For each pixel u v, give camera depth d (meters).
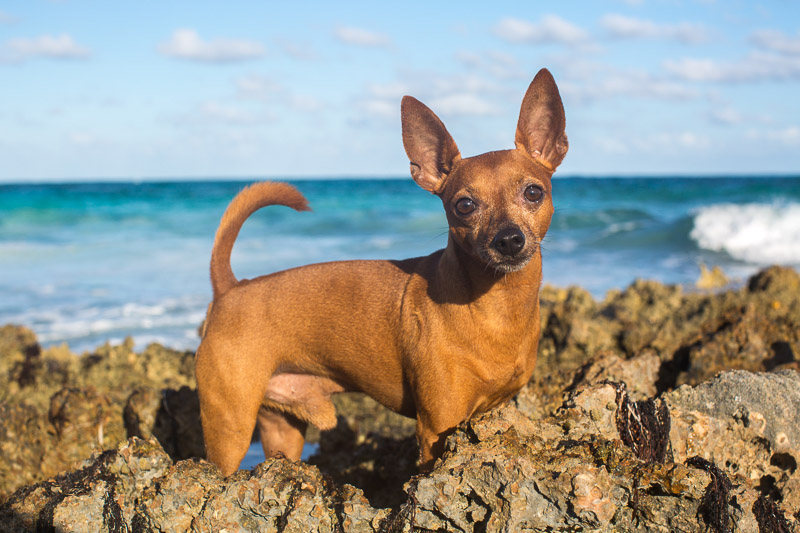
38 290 2.63
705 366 1.08
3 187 13.06
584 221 4.88
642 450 0.76
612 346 1.27
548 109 0.82
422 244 3.99
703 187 9.04
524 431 0.74
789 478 0.81
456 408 0.78
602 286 2.51
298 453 0.95
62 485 0.80
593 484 0.67
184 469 0.75
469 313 0.77
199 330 0.93
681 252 3.46
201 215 5.88
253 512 0.73
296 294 0.85
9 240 4.31
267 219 5.43
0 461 0.98
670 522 0.69
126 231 4.84
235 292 0.87
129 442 0.79
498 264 0.74
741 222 3.76
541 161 0.83
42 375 1.32
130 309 2.27
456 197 0.78
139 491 0.78
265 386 0.85
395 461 0.97
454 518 0.71
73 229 4.99
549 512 0.68
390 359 0.82
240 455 0.86
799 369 0.94
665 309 1.50
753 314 1.17
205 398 0.86
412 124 0.84
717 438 0.81
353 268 0.85
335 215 5.71
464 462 0.71
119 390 1.11
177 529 0.74
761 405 0.81
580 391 0.78
